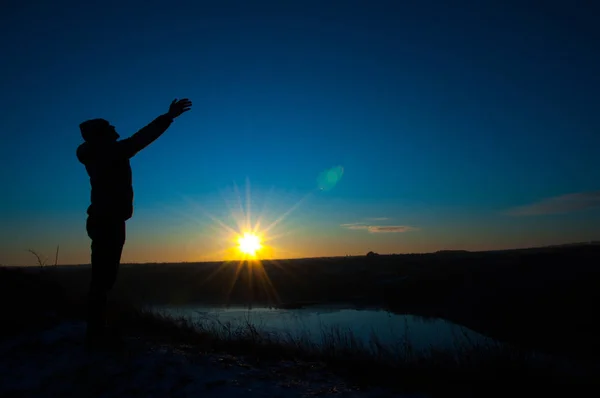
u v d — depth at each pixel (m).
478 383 5.16
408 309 22.50
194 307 23.81
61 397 4.14
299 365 5.69
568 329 12.48
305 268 51.19
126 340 5.74
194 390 4.29
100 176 5.04
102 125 5.15
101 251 5.13
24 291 7.08
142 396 4.16
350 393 4.65
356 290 32.34
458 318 18.03
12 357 5.09
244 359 5.67
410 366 5.79
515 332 13.47
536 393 5.03
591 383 5.35
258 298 31.42
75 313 7.18
